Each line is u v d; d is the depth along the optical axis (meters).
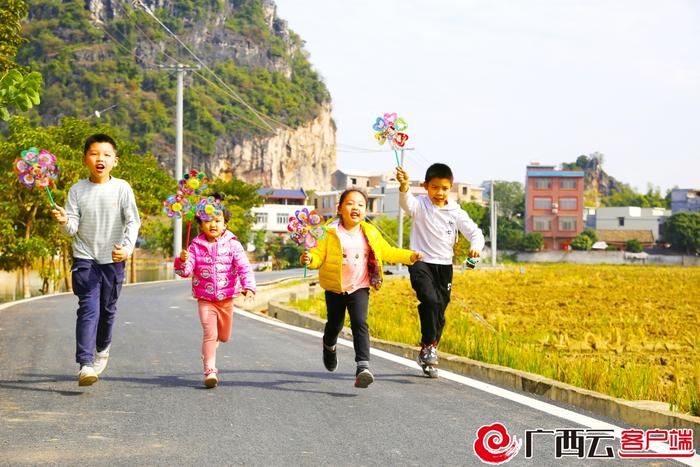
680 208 160.50
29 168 7.99
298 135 198.38
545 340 16.83
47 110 165.75
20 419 7.04
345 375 9.83
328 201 147.75
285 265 109.69
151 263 98.50
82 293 8.45
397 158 9.84
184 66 53.91
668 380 11.70
